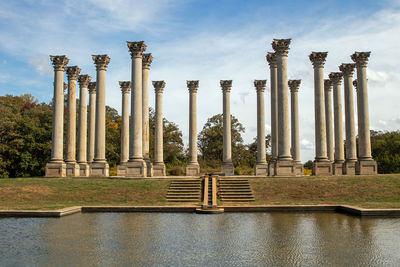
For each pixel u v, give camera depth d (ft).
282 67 138.10
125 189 116.78
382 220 80.59
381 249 56.44
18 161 192.34
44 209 92.84
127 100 174.40
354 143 158.10
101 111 152.15
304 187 114.83
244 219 83.76
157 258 52.42
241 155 285.43
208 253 54.95
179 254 54.44
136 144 140.15
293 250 56.34
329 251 55.57
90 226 75.97
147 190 115.75
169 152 282.56
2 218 86.38
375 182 116.26
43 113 214.28
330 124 185.98
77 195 112.06
